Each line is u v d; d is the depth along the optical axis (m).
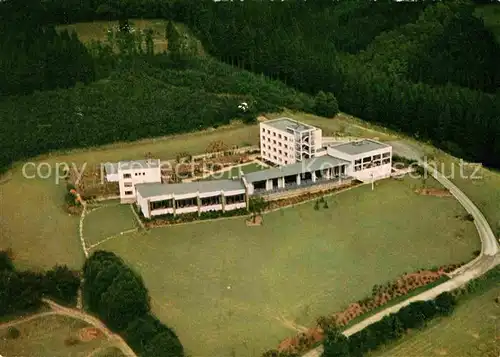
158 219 156.75
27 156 193.88
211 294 126.25
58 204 167.38
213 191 159.00
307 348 110.19
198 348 110.62
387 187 174.50
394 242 145.25
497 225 152.25
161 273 134.12
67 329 117.62
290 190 169.12
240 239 148.00
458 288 126.44
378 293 124.56
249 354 108.94
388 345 111.75
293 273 133.12
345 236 148.50
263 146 195.62
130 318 115.44
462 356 108.88
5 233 152.50
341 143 193.12
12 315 122.12
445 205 163.38
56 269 131.88
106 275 122.12
